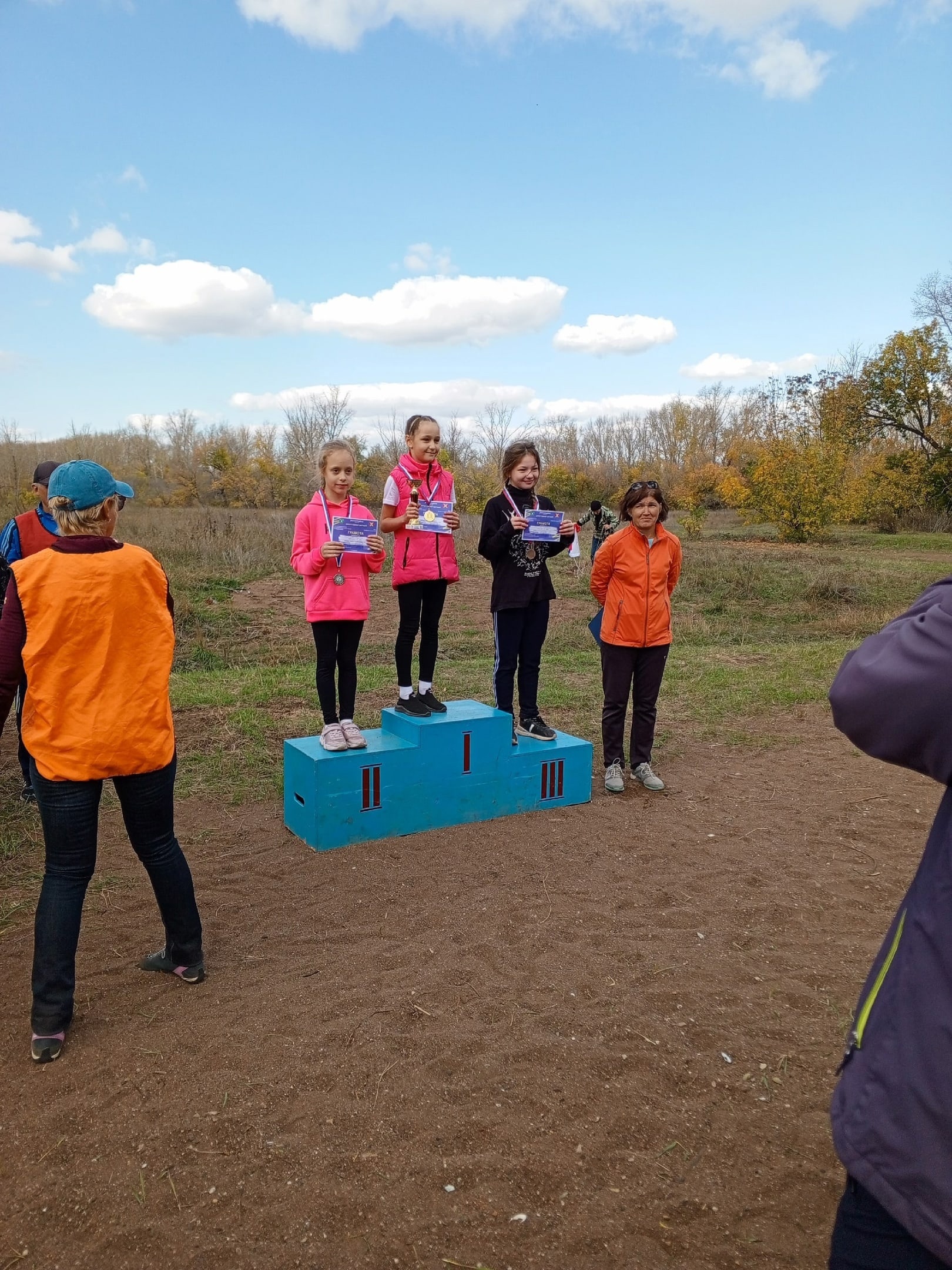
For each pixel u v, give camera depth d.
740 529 30.89
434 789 5.39
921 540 27.28
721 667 10.32
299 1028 3.29
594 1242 2.34
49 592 3.06
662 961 3.85
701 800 6.05
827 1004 3.53
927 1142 1.34
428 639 5.64
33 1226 2.38
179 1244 2.32
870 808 5.88
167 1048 3.17
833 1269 1.48
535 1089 2.95
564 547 5.80
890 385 35.00
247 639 11.98
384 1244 2.32
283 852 5.05
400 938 4.04
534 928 4.14
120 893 4.52
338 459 5.08
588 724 7.94
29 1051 3.14
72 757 3.11
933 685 1.39
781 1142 2.74
